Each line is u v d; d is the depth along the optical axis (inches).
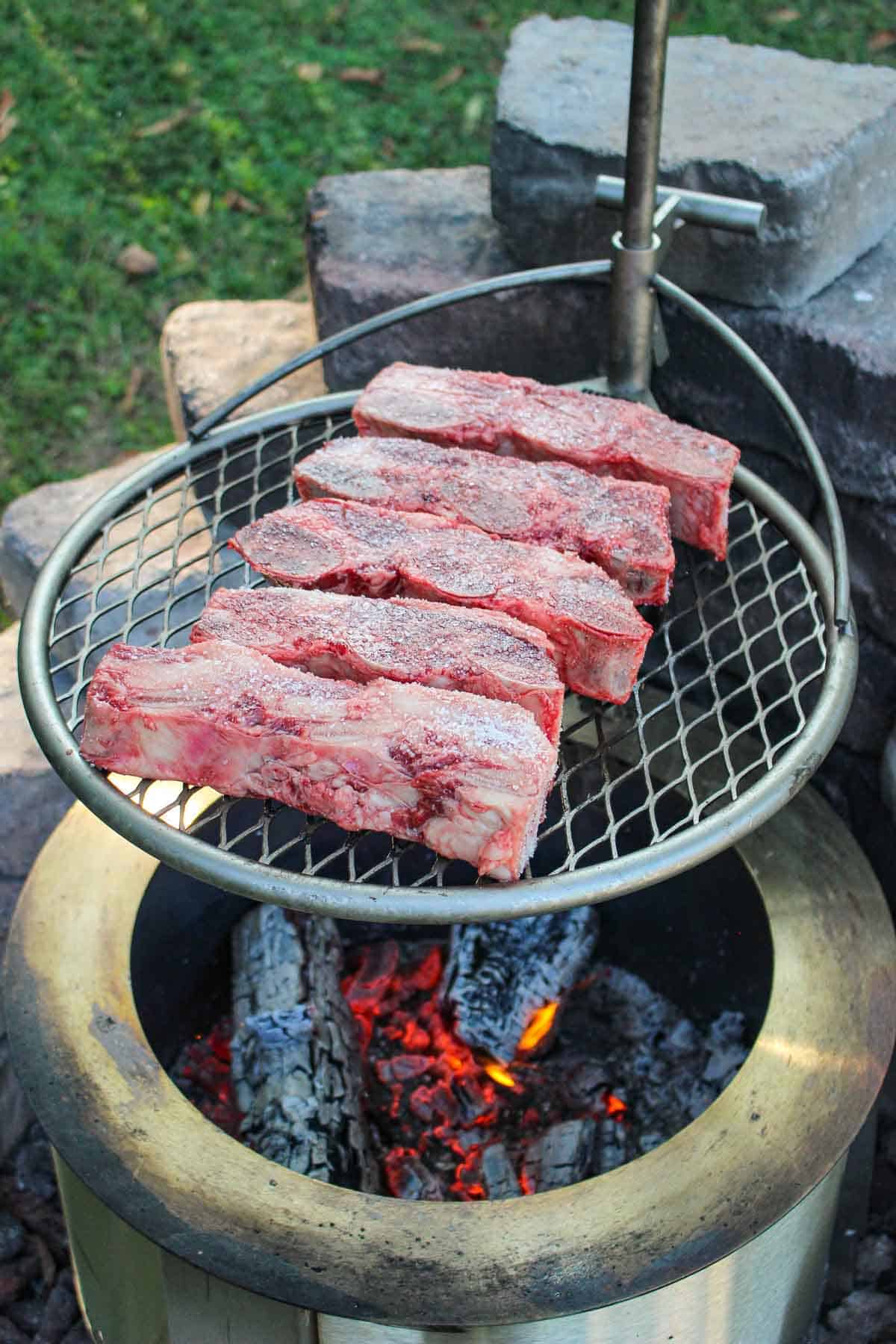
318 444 52.5
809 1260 43.3
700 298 47.7
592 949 51.3
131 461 59.4
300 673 38.5
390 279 51.0
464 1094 49.9
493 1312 38.1
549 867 51.4
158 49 92.1
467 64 92.9
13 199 82.0
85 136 86.3
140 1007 47.9
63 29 93.0
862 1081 41.4
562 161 48.1
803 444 43.1
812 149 46.1
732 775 39.5
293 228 81.5
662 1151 40.5
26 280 77.2
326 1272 38.7
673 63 51.7
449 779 36.4
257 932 49.7
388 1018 51.9
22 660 40.4
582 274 45.3
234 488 54.4
